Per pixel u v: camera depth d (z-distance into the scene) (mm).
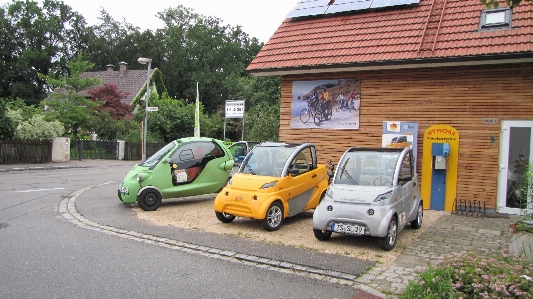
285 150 9430
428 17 12031
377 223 6926
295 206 9148
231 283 5434
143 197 10203
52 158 25359
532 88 10031
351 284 5473
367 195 7242
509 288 4238
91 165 24734
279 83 26125
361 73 12062
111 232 8016
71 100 31109
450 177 10867
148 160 11000
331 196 7543
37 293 4902
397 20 12664
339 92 12359
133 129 34406
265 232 8297
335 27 13570
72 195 12547
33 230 8000
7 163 22203
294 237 7934
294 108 13031
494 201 10422
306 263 6273
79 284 5230
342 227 7199
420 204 8969
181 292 5070
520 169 10164
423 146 11188
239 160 14406
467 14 11602
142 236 7742
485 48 10094
